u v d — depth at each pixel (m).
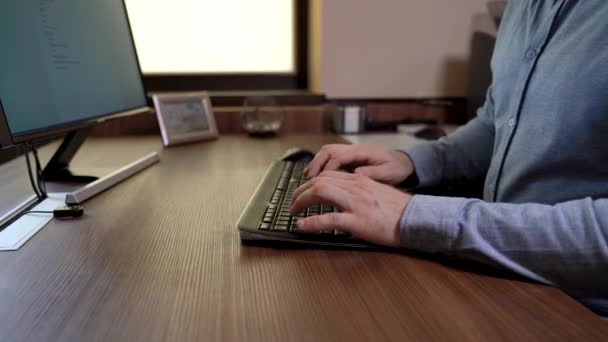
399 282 0.37
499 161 0.59
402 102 1.35
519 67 0.60
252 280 0.38
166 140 1.02
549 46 0.53
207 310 0.33
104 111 0.79
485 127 0.77
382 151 0.72
